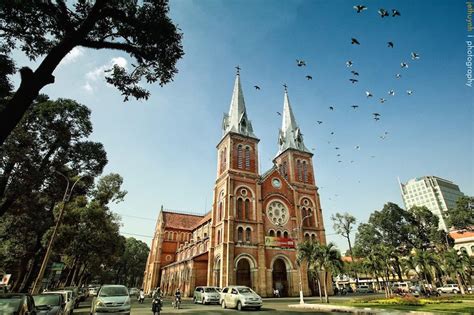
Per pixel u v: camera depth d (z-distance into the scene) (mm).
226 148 51938
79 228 34094
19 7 9922
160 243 75938
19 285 30656
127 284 113938
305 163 56531
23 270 31312
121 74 12297
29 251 32031
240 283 41656
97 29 11023
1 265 36281
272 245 44938
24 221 27938
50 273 45656
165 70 12062
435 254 45406
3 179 19484
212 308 25922
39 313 13484
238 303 23906
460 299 26797
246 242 43406
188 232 80062
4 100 14703
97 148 27062
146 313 21672
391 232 65375
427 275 44969
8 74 13617
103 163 27922
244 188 47781
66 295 19672
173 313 21516
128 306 16141
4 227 28922
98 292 17062
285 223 48375
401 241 65000
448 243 60562
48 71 9312
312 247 31359
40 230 29672
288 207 50094
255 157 51656
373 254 35500
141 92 12656
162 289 67688
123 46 11180
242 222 44625
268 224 46781
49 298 15672
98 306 15672
